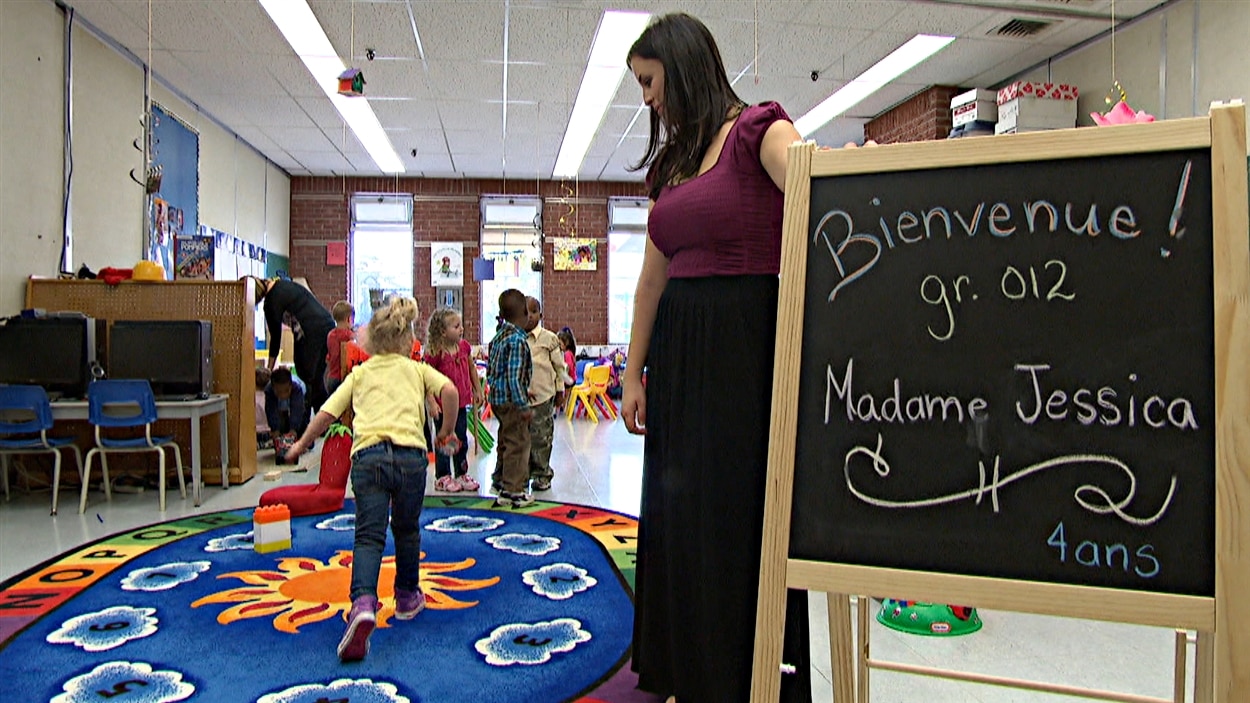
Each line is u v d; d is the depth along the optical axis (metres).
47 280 4.84
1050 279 1.16
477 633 2.40
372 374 2.54
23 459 4.79
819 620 2.56
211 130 8.05
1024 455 1.13
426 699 1.94
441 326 4.82
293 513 4.07
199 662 2.18
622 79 7.03
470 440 6.55
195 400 4.48
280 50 6.16
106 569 3.11
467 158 10.16
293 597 2.76
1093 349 1.12
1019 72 6.79
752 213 1.42
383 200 11.27
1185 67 5.16
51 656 2.22
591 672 2.10
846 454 1.21
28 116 4.80
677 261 1.53
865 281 1.25
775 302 1.42
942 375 1.19
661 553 1.60
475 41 6.06
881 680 2.05
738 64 6.58
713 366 1.44
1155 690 2.01
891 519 1.18
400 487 2.44
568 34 5.93
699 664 1.47
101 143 5.69
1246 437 1.01
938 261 1.22
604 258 11.77
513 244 11.52
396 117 8.20
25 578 2.98
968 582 1.11
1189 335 1.08
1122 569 1.06
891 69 6.79
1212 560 1.03
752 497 1.41
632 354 1.76
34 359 4.43
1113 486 1.09
